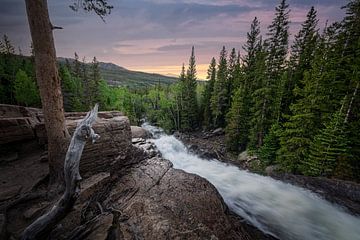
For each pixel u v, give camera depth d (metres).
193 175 9.08
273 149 24.67
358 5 18.36
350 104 17.28
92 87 51.59
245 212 9.99
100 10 7.59
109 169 8.20
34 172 7.54
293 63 30.22
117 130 9.23
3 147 9.00
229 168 17.16
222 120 49.03
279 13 26.84
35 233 4.28
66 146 7.09
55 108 6.85
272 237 8.30
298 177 14.72
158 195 7.20
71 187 4.27
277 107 26.30
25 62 57.56
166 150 20.59
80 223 5.46
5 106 12.26
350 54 18.89
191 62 53.06
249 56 36.31
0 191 6.24
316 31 29.28
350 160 16.92
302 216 10.27
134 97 77.12
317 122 19.48
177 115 58.19
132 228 5.14
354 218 10.43
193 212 6.63
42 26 6.20
